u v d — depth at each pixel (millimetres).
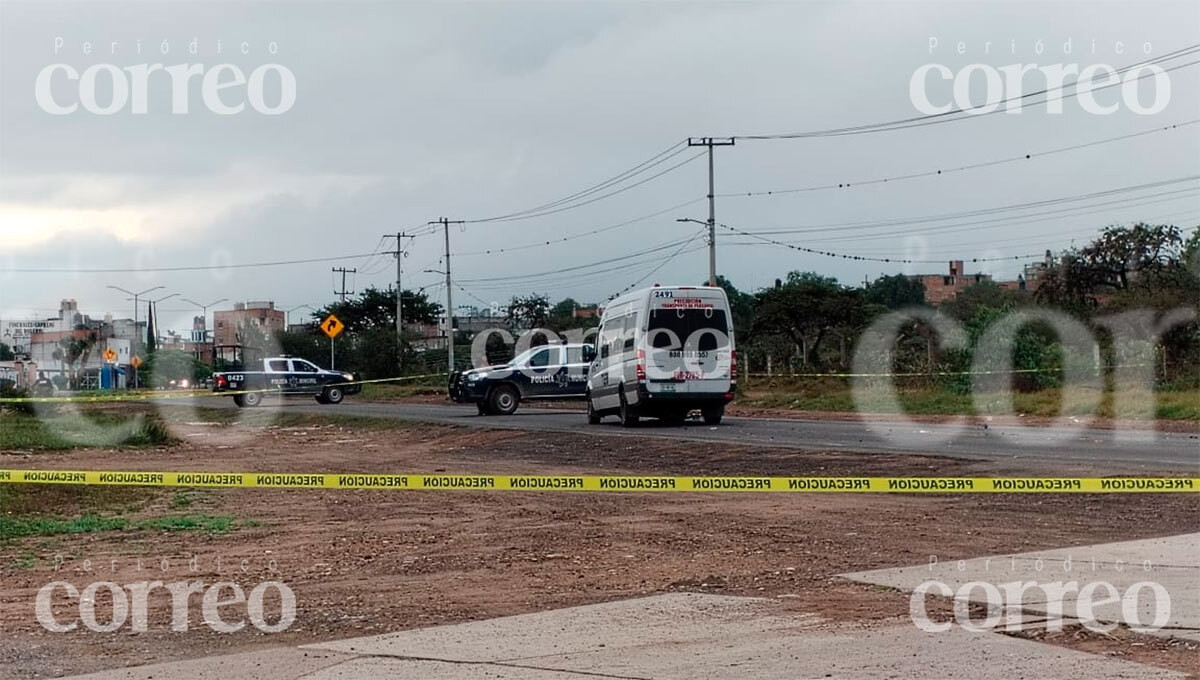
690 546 12164
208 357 104750
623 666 7566
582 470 21234
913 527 12961
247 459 26312
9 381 72312
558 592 10023
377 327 94812
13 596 10391
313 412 45094
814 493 16266
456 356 84312
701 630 8477
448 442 30109
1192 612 8656
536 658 7812
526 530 13680
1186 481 15383
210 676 7586
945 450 20812
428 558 11930
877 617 8734
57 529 14531
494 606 9523
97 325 117188
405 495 17828
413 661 7816
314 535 13836
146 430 33156
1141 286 42438
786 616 8844
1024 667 7328
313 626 8969
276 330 92125
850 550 11594
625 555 11742
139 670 7785
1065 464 17812
